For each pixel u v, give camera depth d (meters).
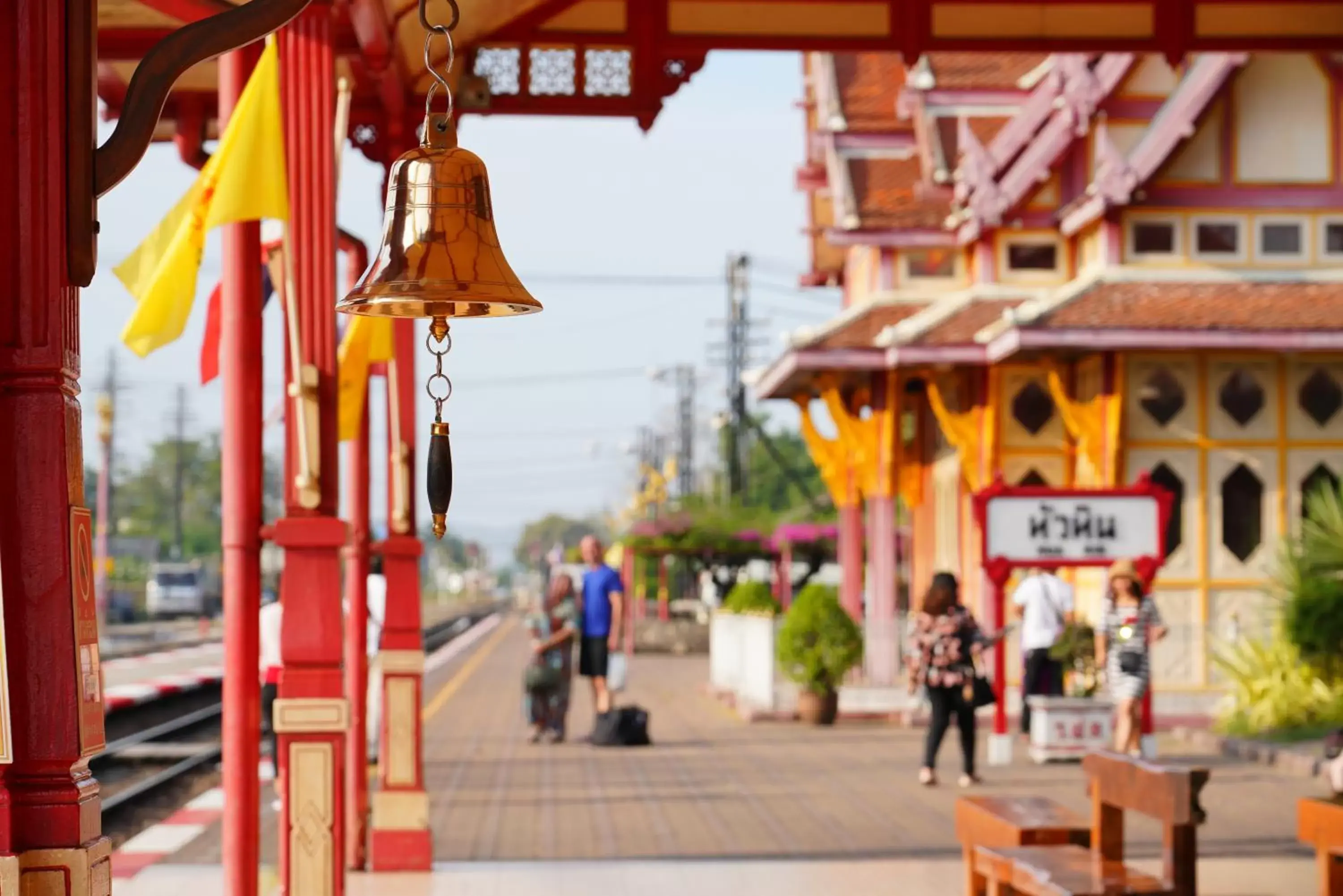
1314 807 16.61
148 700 58.78
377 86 24.17
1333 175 47.81
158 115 8.27
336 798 17.67
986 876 17.55
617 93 25.62
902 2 25.73
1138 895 14.68
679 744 41.88
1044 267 51.97
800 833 27.08
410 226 9.02
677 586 119.56
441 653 90.62
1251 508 46.81
